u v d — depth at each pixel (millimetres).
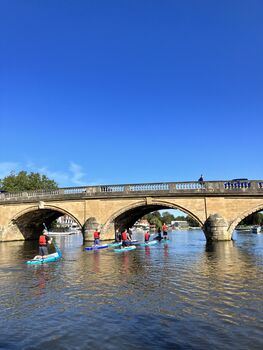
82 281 15055
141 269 18266
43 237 23312
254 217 104438
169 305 10711
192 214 35875
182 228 111938
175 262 20844
